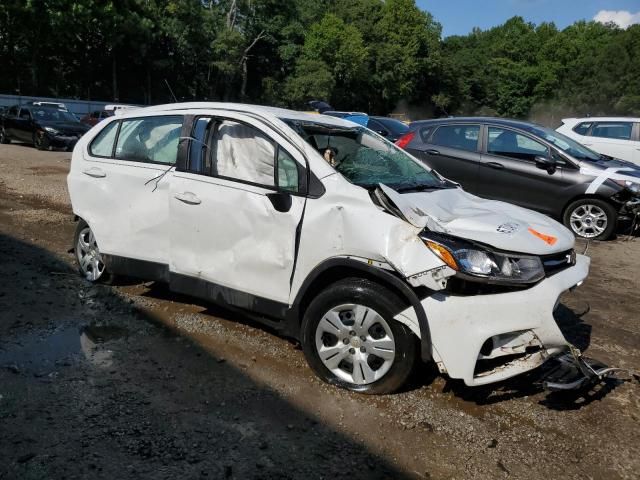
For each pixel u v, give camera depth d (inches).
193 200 161.8
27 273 219.3
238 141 159.6
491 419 132.6
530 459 118.5
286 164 149.2
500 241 130.4
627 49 2984.7
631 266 282.4
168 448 114.7
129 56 1893.5
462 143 358.9
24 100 1454.2
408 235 126.8
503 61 3440.0
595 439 127.0
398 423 128.1
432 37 2871.6
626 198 323.3
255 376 145.9
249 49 2204.7
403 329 131.4
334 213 136.9
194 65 2116.1
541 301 127.1
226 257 156.7
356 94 2534.5
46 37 1587.1
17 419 121.9
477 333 124.5
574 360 130.3
